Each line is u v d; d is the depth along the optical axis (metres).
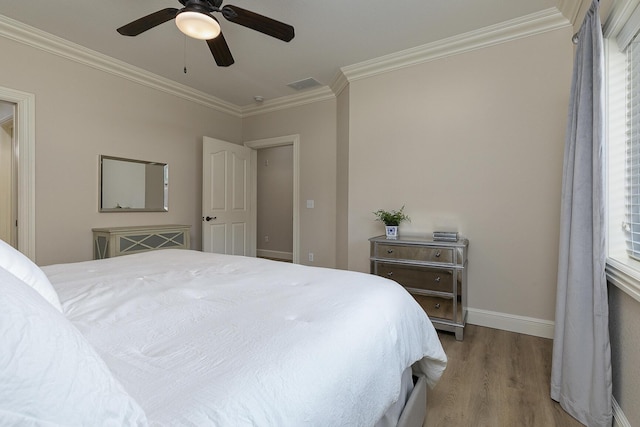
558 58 2.40
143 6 2.31
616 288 1.45
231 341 0.79
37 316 0.41
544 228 2.46
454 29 2.58
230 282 1.38
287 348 0.76
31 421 0.35
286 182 6.14
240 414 0.55
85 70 2.99
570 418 1.52
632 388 1.29
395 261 2.66
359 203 3.29
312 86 3.79
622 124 1.56
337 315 0.99
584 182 1.54
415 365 1.51
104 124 3.14
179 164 3.86
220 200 4.14
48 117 2.75
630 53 1.54
